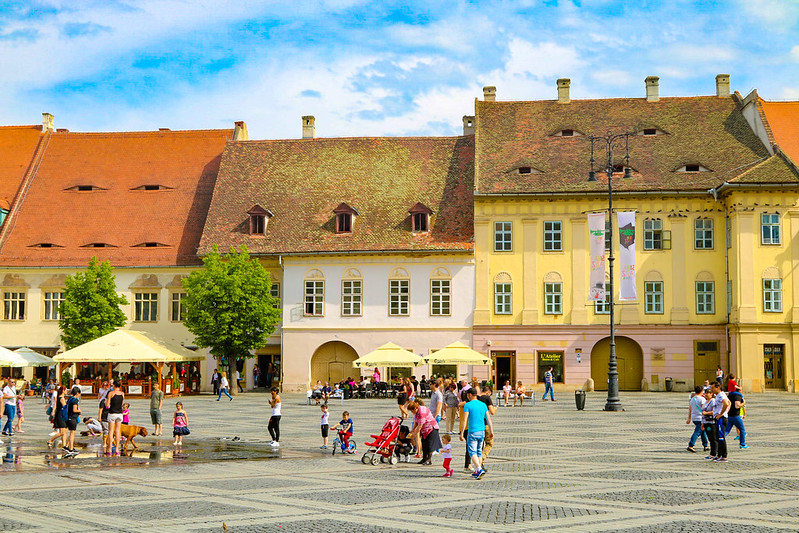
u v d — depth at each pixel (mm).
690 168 63656
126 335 56219
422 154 70688
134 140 76188
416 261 63906
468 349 54969
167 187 72875
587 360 61906
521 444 29609
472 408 21969
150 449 29359
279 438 31812
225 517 16391
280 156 71812
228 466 24781
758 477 21750
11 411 34000
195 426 37469
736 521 15875
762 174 59875
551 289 62719
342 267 64625
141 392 59094
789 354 59344
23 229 70688
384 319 64000
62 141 76438
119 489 20141
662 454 26812
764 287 59688
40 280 68938
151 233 69938
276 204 68375
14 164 75312
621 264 50469
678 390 61469
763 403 49500
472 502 18109
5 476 22578
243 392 65312
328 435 33562
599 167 64000
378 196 67812
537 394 61062
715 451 25422
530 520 16031
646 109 69125
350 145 72000
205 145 75562
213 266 60938
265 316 61500
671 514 16609
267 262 65938
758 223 60031
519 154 66312
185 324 61812
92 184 73250
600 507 17406
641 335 61906
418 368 63406
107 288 64438
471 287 63344
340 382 59094
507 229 63344
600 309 62281
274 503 18047
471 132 73562
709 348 61750
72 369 66625
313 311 64750
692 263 62125
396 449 25359
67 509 17266
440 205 66312
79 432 36875
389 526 15508
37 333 68562
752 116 66125
